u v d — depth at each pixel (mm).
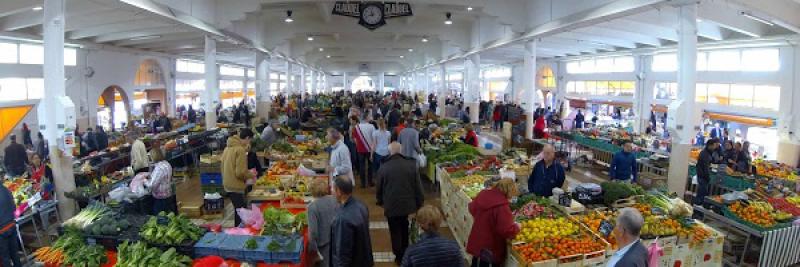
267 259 4508
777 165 10820
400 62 45500
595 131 15539
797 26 10461
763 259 5805
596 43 18734
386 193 5684
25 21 12000
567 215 5664
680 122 8234
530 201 5820
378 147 9578
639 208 5875
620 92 20766
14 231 5621
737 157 10203
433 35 21375
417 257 3445
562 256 4594
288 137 12867
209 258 4258
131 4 8539
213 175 9375
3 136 13469
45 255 4582
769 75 13133
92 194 7488
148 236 4617
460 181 7418
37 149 12008
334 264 4242
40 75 15180
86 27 13508
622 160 8234
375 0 13281
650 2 8281
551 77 27266
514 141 14305
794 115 12336
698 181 8852
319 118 18375
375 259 6316
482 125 25594
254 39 18766
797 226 5977
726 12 11578
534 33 13438
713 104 15508
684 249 5203
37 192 6941
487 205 4645
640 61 19000
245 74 38406
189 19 11633
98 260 4473
